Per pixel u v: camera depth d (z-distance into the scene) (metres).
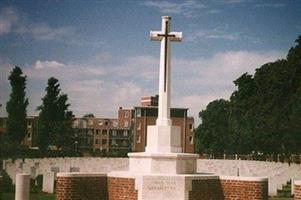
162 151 15.50
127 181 14.54
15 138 66.69
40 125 73.31
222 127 87.88
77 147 87.25
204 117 91.44
